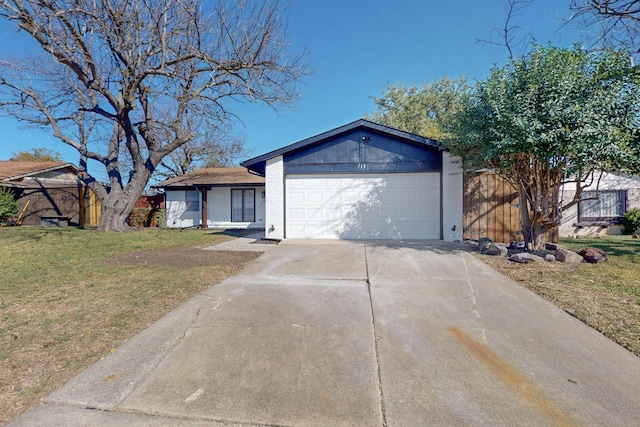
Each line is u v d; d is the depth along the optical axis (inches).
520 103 216.2
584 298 154.1
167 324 131.3
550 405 80.5
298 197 366.0
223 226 624.7
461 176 334.0
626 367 97.3
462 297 161.6
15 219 590.6
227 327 128.7
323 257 258.5
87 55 383.9
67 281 193.6
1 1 306.0
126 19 361.4
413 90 964.6
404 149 348.2
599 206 455.8
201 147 942.4
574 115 201.9
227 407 81.1
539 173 248.4
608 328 122.4
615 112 207.9
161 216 630.5
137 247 322.7
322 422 75.8
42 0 322.7
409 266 224.5
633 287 166.9
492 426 73.5
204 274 210.1
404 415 77.5
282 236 365.1
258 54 414.6
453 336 119.6
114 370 98.0
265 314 142.3
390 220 352.8
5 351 109.0
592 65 213.9
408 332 123.3
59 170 725.9
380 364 100.7
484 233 339.0
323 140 360.2
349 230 358.6
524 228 271.0
